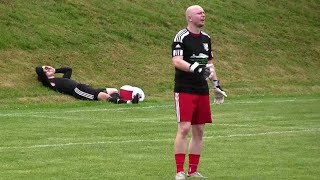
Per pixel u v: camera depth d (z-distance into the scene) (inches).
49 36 2741.1
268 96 2578.7
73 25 2886.3
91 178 1022.4
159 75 2716.5
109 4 3147.1
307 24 3722.9
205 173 1067.3
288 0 3905.0
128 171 1076.5
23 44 2632.9
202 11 1024.2
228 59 3041.3
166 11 3282.5
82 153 1240.2
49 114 1877.5
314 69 3238.2
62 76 2484.0
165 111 1987.0
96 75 2591.0
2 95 2251.5
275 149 1286.9
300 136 1459.2
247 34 3366.1
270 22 3582.7
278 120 1771.7
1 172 1066.1
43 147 1306.6
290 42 3444.9
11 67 2466.8
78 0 3078.2
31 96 2268.7
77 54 2689.5
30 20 2800.2
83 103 2187.5
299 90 2847.0
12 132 1513.3
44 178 1021.2
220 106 2129.7
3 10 2795.3
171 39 3065.9
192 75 1013.2
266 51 3257.9
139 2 3270.2
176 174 1020.5
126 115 1873.8
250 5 3673.7
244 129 1578.5
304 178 1023.0
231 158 1193.4
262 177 1032.8
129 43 2906.0
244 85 2770.7
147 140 1405.0
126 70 2687.0
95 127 1605.6
